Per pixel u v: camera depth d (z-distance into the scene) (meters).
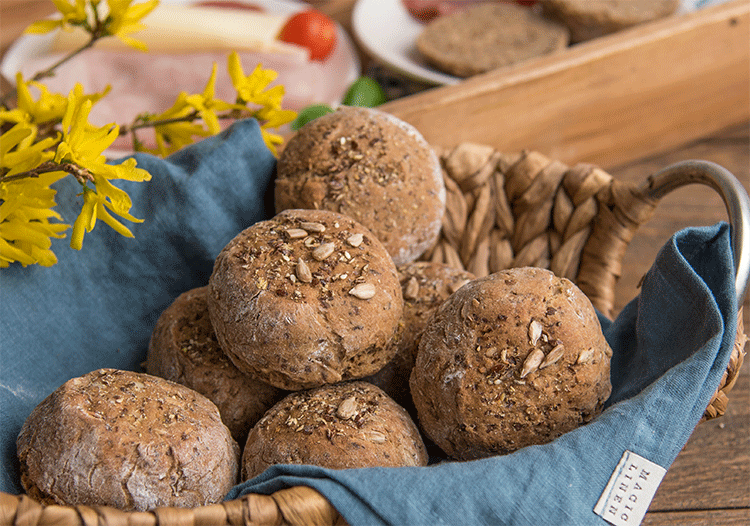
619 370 0.54
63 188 0.55
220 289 0.50
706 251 0.52
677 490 0.56
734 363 0.48
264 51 0.78
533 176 0.62
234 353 0.50
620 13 0.81
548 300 0.49
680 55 0.75
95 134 0.49
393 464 0.48
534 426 0.48
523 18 0.85
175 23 0.79
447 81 0.77
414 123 0.68
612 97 0.75
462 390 0.48
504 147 0.73
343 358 0.50
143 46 0.56
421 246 0.56
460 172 0.63
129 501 0.45
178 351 0.52
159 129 0.58
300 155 0.56
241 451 0.51
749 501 0.56
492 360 0.48
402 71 0.80
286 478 0.44
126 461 0.46
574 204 0.62
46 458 0.46
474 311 0.49
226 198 0.58
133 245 0.57
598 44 0.72
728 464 0.57
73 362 0.55
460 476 0.45
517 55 0.78
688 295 0.50
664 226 0.73
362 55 0.88
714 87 0.79
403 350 0.53
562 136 0.75
